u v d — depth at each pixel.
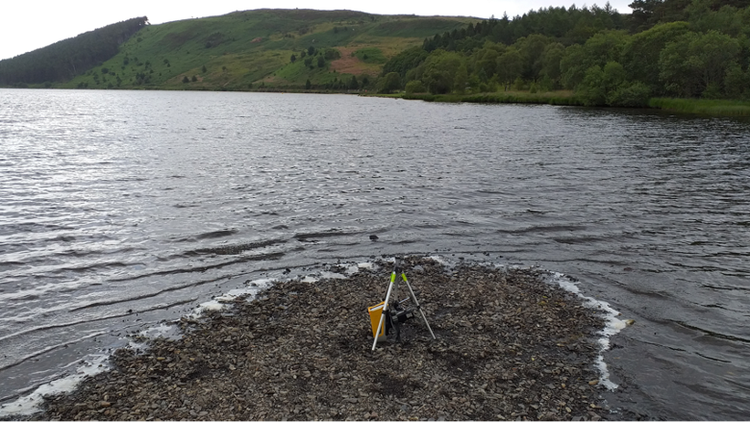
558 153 36.00
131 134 48.88
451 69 142.25
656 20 133.38
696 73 79.38
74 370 9.11
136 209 20.09
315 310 11.38
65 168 29.00
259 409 7.88
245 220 18.80
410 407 7.98
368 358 9.39
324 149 38.56
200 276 13.59
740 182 25.98
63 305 11.84
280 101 137.50
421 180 26.52
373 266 14.34
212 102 129.38
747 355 9.77
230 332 10.35
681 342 10.23
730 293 12.68
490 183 25.77
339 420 7.65
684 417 7.93
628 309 11.73
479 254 15.52
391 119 69.75
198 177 26.72
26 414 7.84
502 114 76.69
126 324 10.92
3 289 12.66
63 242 16.14
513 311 11.42
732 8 100.38
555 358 9.52
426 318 11.02
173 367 9.08
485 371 9.02
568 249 16.02
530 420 7.77
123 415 7.75
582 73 97.50
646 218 19.45
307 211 20.17
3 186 23.80
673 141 42.09
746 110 68.19
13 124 58.31
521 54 138.75
